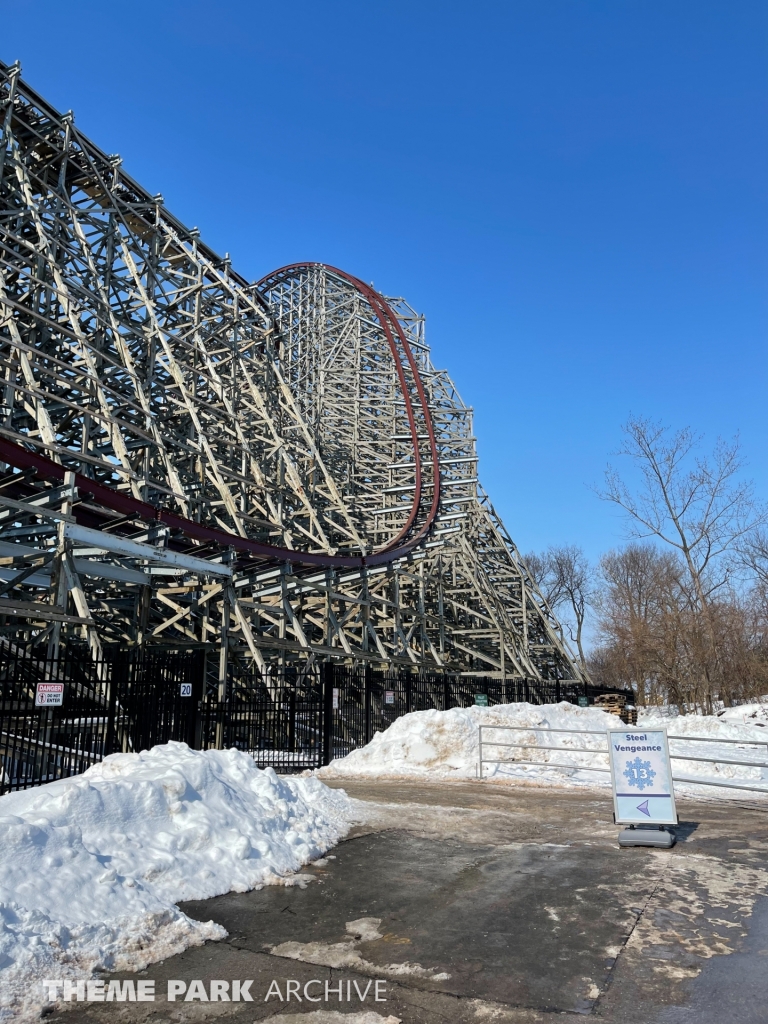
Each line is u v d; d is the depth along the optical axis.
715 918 6.35
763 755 19.66
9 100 24.48
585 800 12.60
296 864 8.01
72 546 16.89
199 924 5.98
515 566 49.31
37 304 24.42
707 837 9.63
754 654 51.00
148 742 13.79
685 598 53.91
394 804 11.91
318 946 5.75
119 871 6.47
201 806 7.94
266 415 32.56
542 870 7.95
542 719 18.70
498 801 12.38
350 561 29.72
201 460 27.73
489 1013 4.64
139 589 22.12
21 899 5.44
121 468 21.31
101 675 13.78
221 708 17.62
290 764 16.92
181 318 32.28
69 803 6.84
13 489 19.34
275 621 27.56
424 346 52.28
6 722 11.35
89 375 21.88
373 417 47.28
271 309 40.53
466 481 45.41
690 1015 4.58
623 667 56.56
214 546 23.02
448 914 6.50
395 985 5.05
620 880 7.54
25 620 16.69
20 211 23.39
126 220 30.41
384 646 33.84
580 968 5.30
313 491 36.94
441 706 25.34
